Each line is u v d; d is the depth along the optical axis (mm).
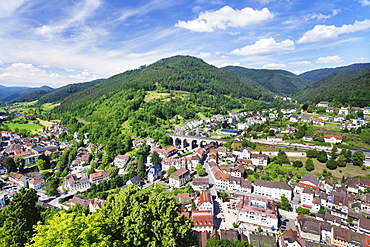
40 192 161250
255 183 153000
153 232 45531
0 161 198500
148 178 179000
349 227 115500
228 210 133375
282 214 129125
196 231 105312
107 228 41031
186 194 139625
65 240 33562
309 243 99625
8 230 69625
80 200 137875
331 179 161000
